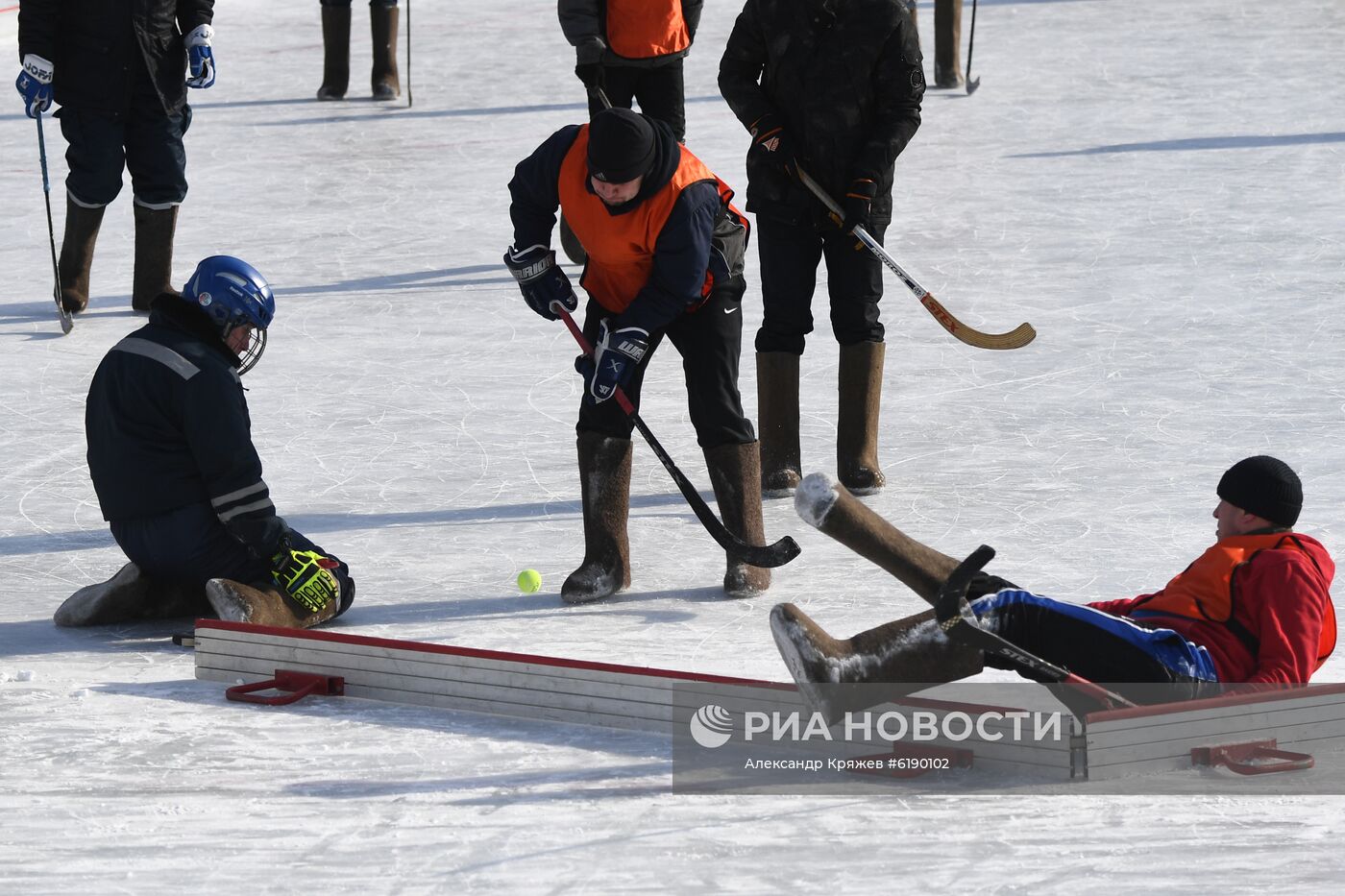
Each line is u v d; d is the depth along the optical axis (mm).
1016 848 7109
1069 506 12180
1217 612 8203
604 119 9859
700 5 18891
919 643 7793
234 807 7684
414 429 14531
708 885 6812
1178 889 6707
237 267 10148
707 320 10875
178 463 10102
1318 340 16094
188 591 10633
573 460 13711
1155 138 25625
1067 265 19125
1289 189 22203
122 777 8047
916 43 12336
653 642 9969
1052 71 31672
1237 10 37969
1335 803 7520
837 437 13242
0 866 7094
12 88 33000
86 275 18375
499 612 10617
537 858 7102
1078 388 15016
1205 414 14156
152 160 17844
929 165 24453
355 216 22641
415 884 6875
